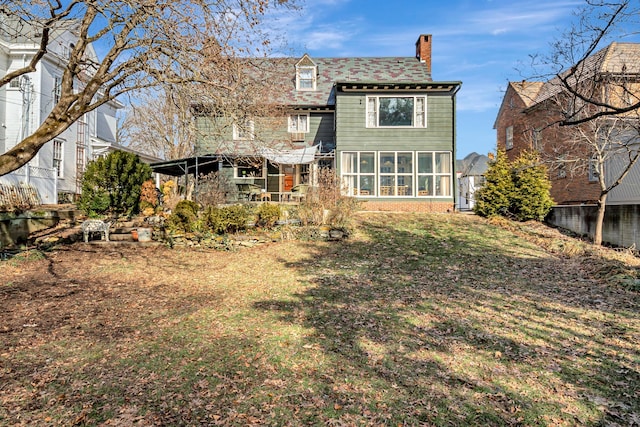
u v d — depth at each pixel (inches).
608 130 579.5
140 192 664.4
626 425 152.3
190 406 161.3
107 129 1101.1
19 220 511.5
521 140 1034.1
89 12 339.9
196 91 379.6
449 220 754.2
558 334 250.1
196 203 619.8
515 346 230.2
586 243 615.2
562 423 153.7
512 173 784.9
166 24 333.4
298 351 217.2
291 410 159.5
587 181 816.3
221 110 396.5
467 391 177.5
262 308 296.8
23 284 348.5
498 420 154.9
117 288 349.1
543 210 767.1
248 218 589.9
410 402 167.3
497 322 270.8
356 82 858.8
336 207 637.3
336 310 293.1
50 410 156.1
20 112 757.9
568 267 449.7
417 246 554.9
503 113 1160.2
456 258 491.2
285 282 381.4
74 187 883.4
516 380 188.5
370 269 434.9
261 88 452.4
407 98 894.4
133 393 170.7
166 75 367.9
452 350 223.1
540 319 277.9
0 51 748.6
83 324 254.7
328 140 960.3
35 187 639.1
